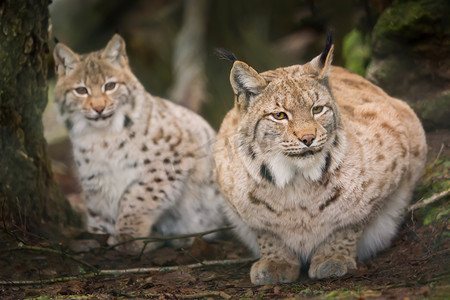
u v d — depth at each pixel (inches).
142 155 438.0
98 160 439.2
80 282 336.8
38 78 426.3
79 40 951.0
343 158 322.3
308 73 324.2
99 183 445.1
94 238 426.3
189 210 458.3
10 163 398.3
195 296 295.6
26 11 400.5
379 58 465.4
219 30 815.1
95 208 452.1
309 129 303.3
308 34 729.6
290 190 322.0
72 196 583.8
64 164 748.6
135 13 958.4
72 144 451.2
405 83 455.2
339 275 320.5
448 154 406.6
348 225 335.6
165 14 942.4
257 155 320.8
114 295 305.9
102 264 382.6
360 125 345.4
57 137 778.8
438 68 438.6
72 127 445.4
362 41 527.8
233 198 341.4
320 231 334.3
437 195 358.9
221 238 455.8
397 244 364.5
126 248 422.6
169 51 922.1
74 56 445.7
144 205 437.7
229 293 307.1
